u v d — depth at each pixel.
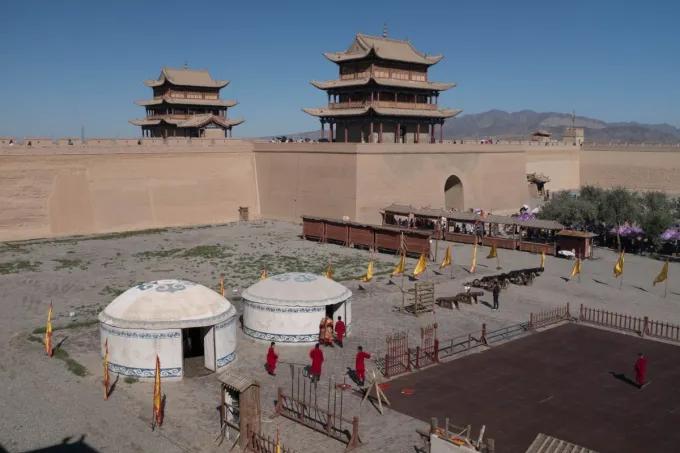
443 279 48.44
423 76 85.12
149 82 99.31
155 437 23.45
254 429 22.64
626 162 109.00
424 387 27.98
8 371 29.52
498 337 35.12
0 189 62.25
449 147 82.12
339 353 32.22
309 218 65.38
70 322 37.16
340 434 23.61
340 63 82.69
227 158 80.62
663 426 24.34
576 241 57.53
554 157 110.69
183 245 62.50
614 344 34.12
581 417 25.05
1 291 44.03
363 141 79.88
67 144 68.50
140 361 28.28
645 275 51.00
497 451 22.25
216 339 29.30
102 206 69.56
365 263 54.25
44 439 23.12
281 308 33.12
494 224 67.25
